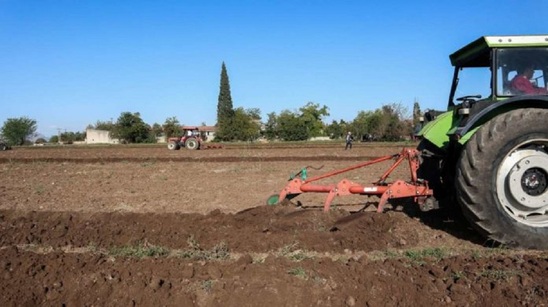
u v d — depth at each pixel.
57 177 15.02
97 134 85.62
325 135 79.19
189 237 6.29
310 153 28.92
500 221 5.51
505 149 5.46
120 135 71.25
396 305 4.33
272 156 25.17
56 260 5.38
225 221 6.96
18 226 7.11
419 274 4.76
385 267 4.93
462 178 5.59
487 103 5.84
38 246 6.33
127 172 16.50
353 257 5.48
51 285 4.84
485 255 5.29
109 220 7.21
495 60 5.88
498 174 5.55
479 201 5.52
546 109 5.50
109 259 5.51
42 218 7.51
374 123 59.44
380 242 5.85
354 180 12.38
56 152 35.31
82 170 17.61
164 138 79.00
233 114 78.38
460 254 5.37
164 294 4.55
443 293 4.43
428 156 6.63
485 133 5.50
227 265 5.09
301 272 4.74
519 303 4.20
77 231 6.79
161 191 11.40
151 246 6.02
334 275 4.72
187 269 4.98
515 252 5.46
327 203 6.98
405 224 6.37
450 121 6.45
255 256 5.60
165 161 22.20
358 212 6.96
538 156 5.54
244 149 36.09
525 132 5.42
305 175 7.43
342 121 79.00
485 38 5.88
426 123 7.31
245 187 11.84
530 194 5.60
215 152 31.70
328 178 13.14
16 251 5.72
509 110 5.78
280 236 6.12
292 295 4.45
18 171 17.38
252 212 7.20
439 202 6.46
